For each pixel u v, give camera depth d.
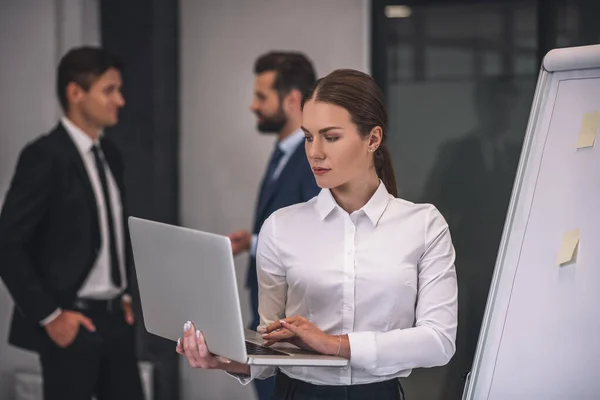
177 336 2.57
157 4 5.73
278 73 4.67
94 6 5.79
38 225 4.42
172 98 5.90
